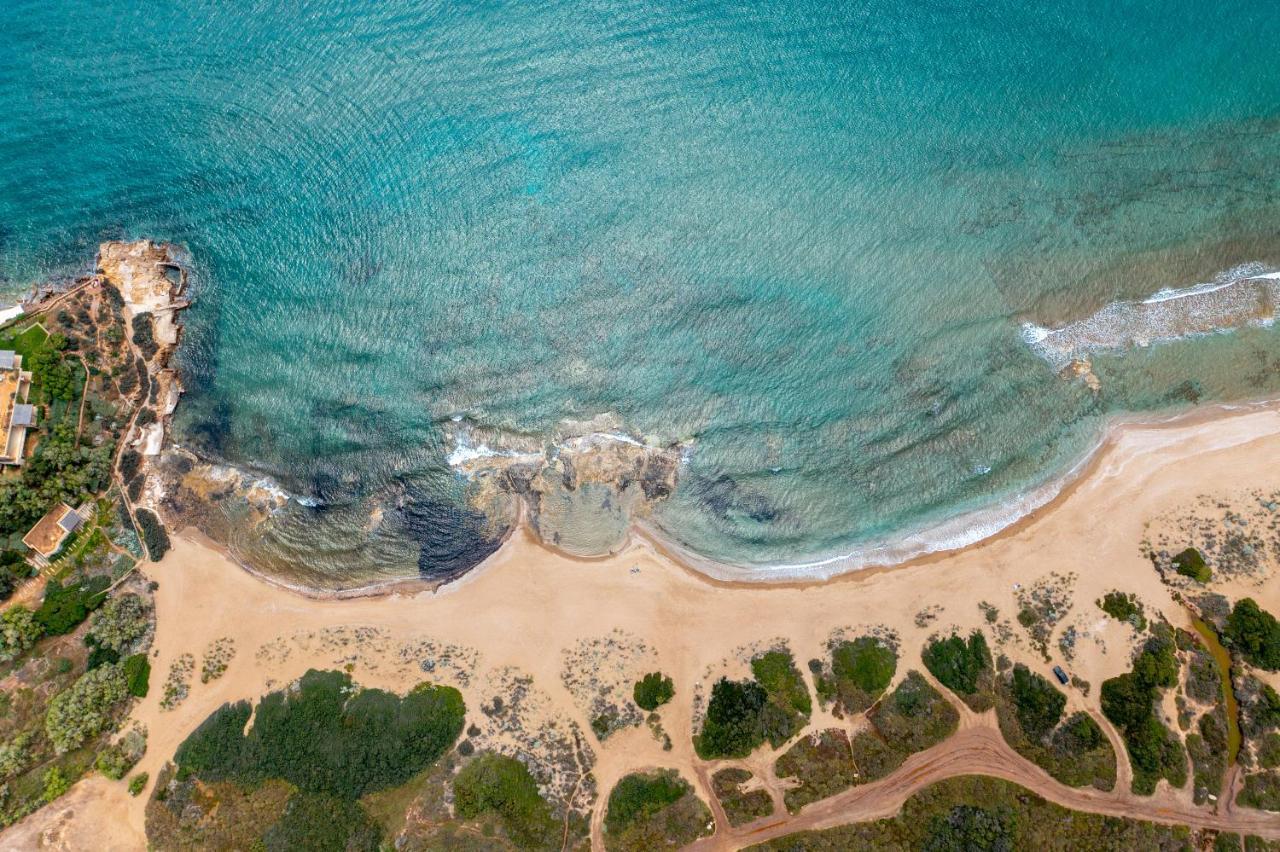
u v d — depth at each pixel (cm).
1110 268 4550
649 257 4697
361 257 4744
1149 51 4753
